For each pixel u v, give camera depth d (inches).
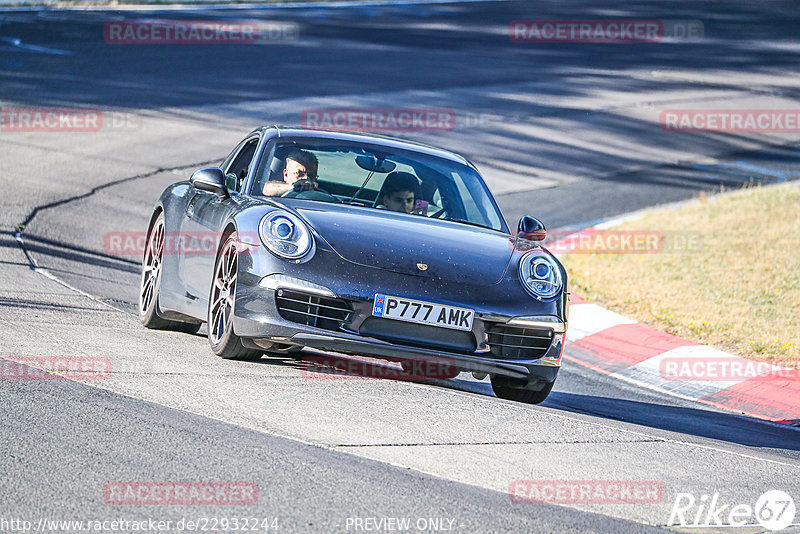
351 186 949.2
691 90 4515.3
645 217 2426.2
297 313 797.9
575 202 2618.1
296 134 1011.9
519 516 546.0
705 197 2657.5
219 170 948.6
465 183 1017.5
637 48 5546.3
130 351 869.8
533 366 850.1
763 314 1596.9
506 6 6658.5
